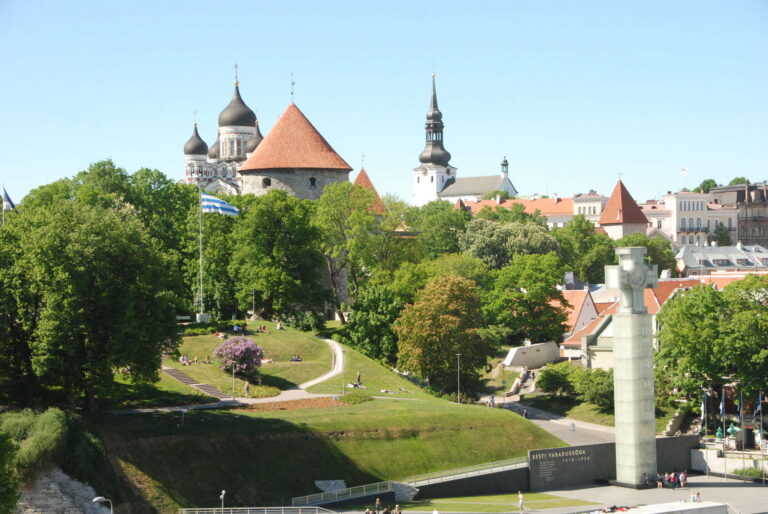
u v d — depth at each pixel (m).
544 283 158.88
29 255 85.50
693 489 95.88
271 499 85.12
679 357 116.06
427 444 99.38
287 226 144.50
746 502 90.06
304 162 176.62
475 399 132.62
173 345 94.81
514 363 151.50
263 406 103.31
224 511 79.25
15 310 85.69
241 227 146.75
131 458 81.94
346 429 96.56
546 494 93.44
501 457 101.62
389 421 100.19
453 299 134.12
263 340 130.88
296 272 146.25
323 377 122.06
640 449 95.94
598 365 136.75
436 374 131.62
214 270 146.25
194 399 101.38
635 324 95.31
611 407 127.00
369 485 88.44
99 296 86.12
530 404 135.88
